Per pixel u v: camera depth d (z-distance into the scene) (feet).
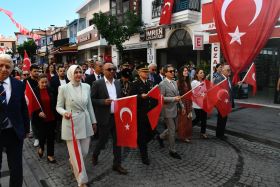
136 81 16.14
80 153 13.00
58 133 21.52
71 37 103.81
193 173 15.37
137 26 58.23
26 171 15.85
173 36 52.54
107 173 15.37
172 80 18.03
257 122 26.81
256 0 18.84
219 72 24.73
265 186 13.83
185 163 16.87
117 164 15.33
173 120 17.76
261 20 18.78
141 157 17.07
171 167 16.24
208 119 28.58
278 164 16.72
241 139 22.18
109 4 73.10
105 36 57.16
